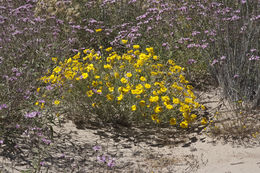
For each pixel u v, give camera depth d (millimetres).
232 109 4512
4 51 4059
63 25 5859
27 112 3287
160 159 3355
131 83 4250
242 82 4711
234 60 4742
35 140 3256
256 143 3580
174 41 5730
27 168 2830
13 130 3334
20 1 5703
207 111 4555
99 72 4395
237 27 4953
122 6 6812
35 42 4344
